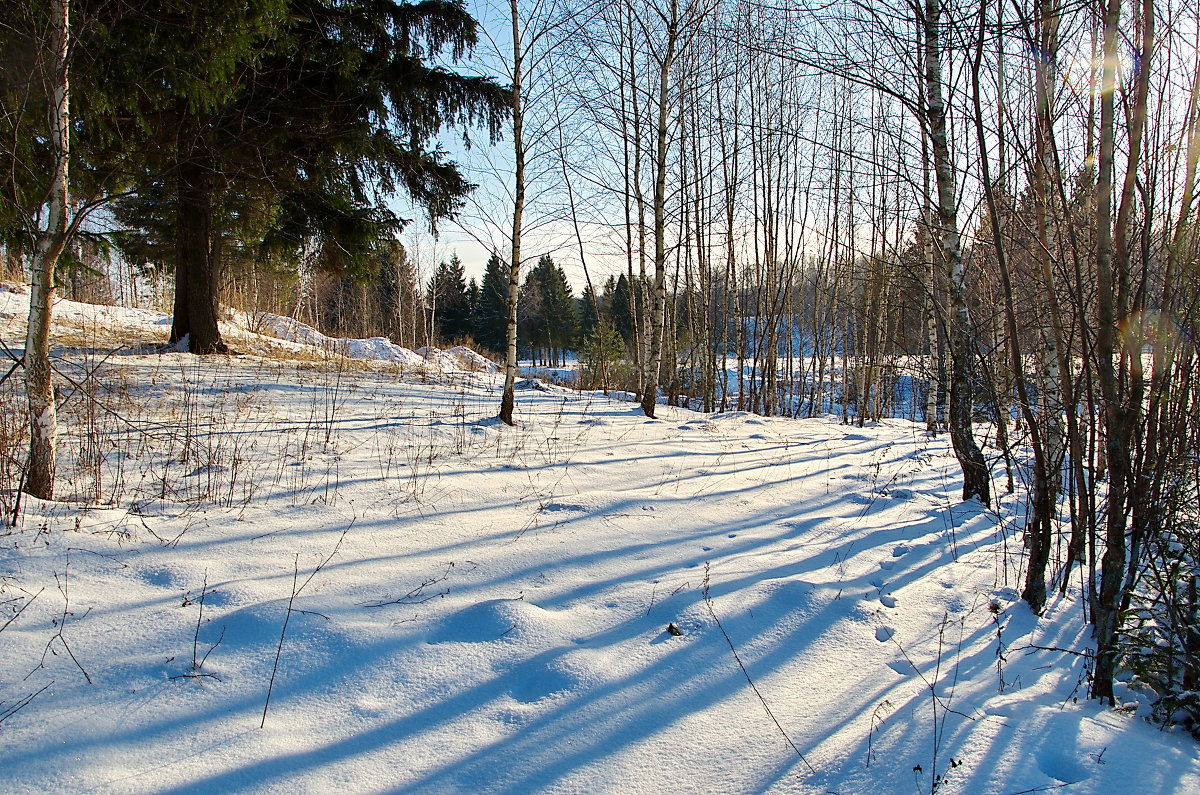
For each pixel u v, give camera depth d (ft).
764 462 25.72
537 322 177.99
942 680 10.32
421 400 33.19
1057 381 18.99
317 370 38.52
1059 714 8.95
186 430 20.40
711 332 53.98
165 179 26.14
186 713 8.43
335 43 33.94
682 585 13.05
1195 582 10.50
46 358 13.96
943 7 11.87
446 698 9.25
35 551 11.71
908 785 7.64
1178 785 7.41
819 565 14.80
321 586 11.98
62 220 13.84
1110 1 9.32
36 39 13.41
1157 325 10.14
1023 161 12.66
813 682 10.12
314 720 8.61
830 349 70.54
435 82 36.22
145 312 50.93
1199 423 10.73
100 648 9.48
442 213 41.60
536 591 12.62
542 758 8.14
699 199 51.37
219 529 13.99
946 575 14.73
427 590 12.30
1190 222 10.48
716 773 8.00
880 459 28.53
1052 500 13.67
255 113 31.37
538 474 20.90
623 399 47.57
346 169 38.65
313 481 17.84
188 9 22.08
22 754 7.38
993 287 20.62
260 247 41.45
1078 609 13.43
